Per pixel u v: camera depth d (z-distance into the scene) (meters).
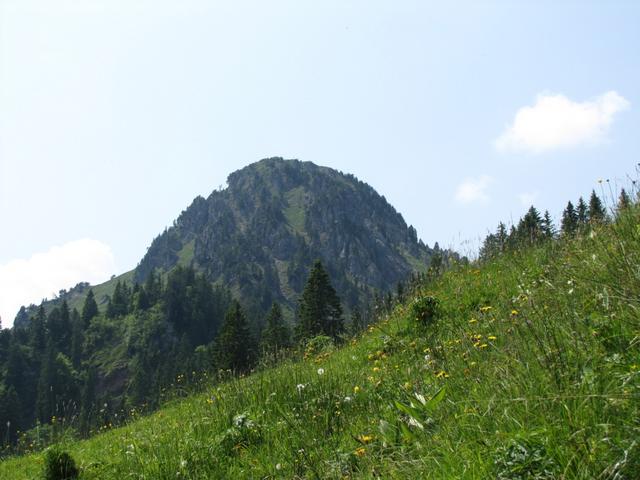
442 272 12.57
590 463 2.73
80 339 175.62
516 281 8.67
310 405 6.27
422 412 4.45
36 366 160.50
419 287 11.60
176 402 11.45
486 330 6.46
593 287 5.04
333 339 12.34
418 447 3.91
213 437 6.49
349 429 5.27
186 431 7.12
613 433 2.89
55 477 7.20
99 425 13.62
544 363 3.95
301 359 9.76
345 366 8.21
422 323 8.71
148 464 6.27
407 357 7.23
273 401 6.79
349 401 6.08
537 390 3.67
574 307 4.98
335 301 52.66
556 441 3.00
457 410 4.29
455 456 3.44
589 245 6.97
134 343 175.38
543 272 7.80
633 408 3.01
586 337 4.16
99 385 159.75
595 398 3.20
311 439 5.33
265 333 59.06
